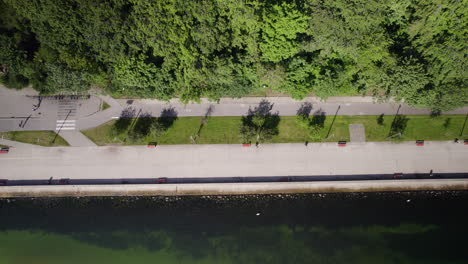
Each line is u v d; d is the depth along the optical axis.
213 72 59.72
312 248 68.62
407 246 68.31
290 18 56.22
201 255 68.00
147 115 70.56
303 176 69.75
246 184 69.31
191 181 69.31
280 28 57.59
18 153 69.12
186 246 68.50
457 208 70.06
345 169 69.94
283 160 70.00
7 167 68.75
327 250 68.44
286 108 70.75
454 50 57.38
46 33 58.56
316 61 63.78
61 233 68.62
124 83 63.06
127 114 70.50
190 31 57.44
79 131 70.06
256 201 70.31
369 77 63.72
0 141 69.12
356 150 70.38
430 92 61.47
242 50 62.84
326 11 56.00
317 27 57.72
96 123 70.31
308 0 58.09
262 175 69.62
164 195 69.75
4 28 61.97
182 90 64.19
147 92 64.62
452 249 67.94
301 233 69.44
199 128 70.44
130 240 68.69
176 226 69.50
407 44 61.97
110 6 56.16
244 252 68.31
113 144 69.88
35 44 65.31
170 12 55.66
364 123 70.62
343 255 68.06
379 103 70.75
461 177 69.62
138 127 70.12
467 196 70.19
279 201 70.38
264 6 57.44
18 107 69.94
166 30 56.31
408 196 70.44
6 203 69.00
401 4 56.41
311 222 69.81
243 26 57.47
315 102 70.88
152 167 69.56
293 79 63.59
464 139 70.31
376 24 58.31
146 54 61.50
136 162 69.56
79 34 59.59
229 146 70.12
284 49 59.41
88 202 69.50
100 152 69.62
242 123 70.44
